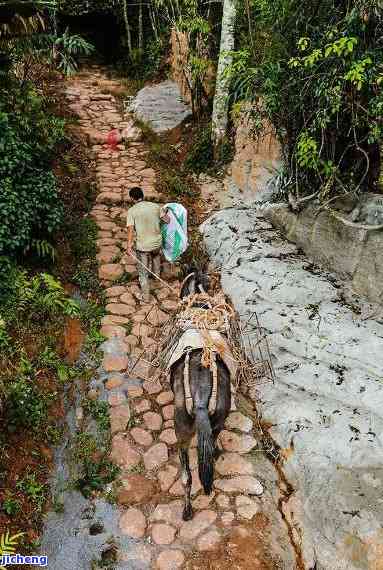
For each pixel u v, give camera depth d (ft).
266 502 16.25
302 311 21.65
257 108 26.30
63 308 22.39
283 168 27.48
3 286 21.52
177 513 15.79
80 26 50.90
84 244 26.89
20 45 26.45
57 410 18.86
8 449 16.74
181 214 24.76
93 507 15.99
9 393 17.70
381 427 17.28
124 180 32.78
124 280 25.25
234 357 16.70
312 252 24.59
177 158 35.60
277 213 27.17
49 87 43.52
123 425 18.45
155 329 22.54
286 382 19.70
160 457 17.47
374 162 23.85
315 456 16.94
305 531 15.53
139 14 47.14
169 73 44.39
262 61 25.26
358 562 14.28
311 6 22.36
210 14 36.83
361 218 22.61
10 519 15.10
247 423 18.79
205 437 13.50
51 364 20.08
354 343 19.77
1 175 22.71
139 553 14.78
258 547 14.87
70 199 29.94
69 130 37.35
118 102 44.09
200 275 18.56
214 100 32.68
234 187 31.63
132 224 23.29
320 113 21.66
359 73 19.30
